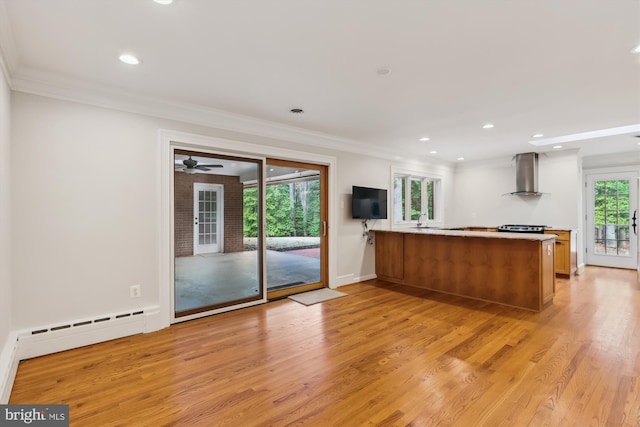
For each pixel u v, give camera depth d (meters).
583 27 1.99
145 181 3.23
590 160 6.50
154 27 1.99
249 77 2.74
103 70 2.60
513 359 2.57
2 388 1.89
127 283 3.12
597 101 3.33
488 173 6.98
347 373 2.37
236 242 4.16
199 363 2.54
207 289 4.03
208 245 4.04
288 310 3.90
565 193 5.96
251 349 2.79
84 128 2.90
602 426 1.76
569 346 2.80
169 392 2.13
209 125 3.65
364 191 5.34
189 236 3.92
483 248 4.29
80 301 2.88
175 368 2.46
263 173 4.25
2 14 1.80
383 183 5.80
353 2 1.75
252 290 4.18
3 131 2.24
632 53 2.32
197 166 3.85
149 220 3.25
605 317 3.55
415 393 2.11
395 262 5.35
